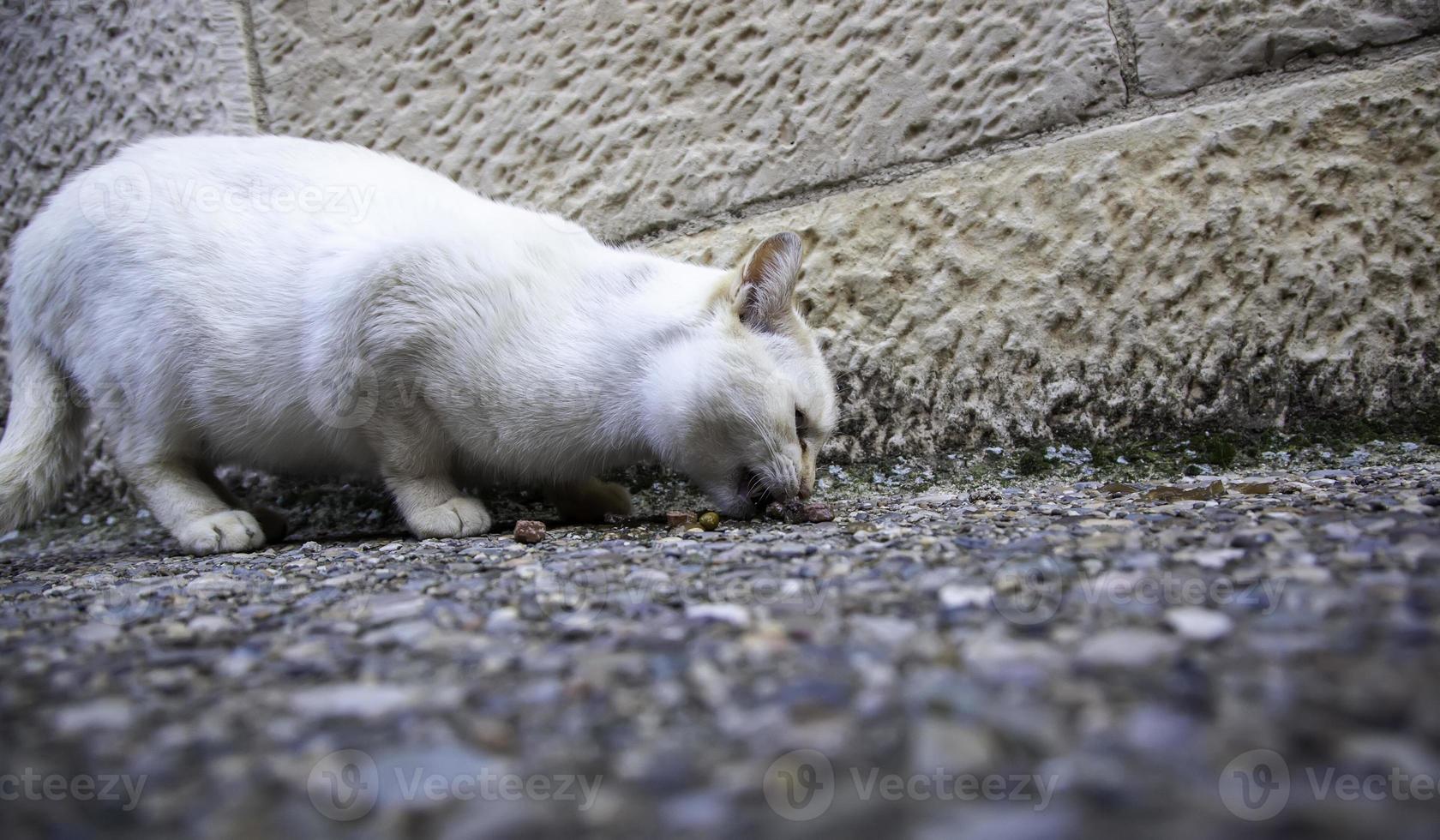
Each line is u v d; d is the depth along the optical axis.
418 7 0.85
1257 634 0.41
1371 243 0.79
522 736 0.36
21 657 0.48
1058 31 0.80
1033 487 0.80
